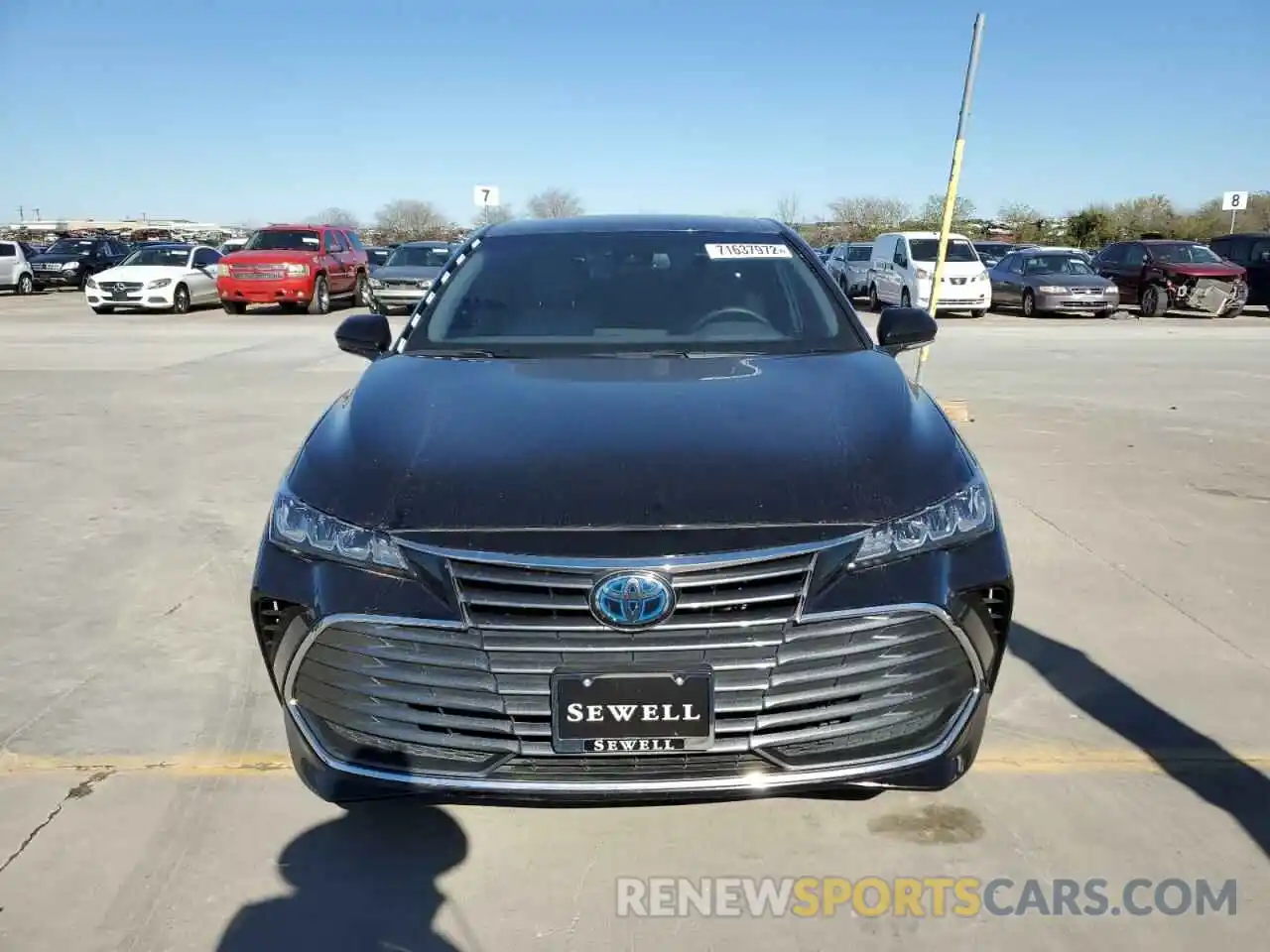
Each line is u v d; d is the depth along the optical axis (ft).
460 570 7.18
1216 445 23.70
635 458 7.89
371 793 7.63
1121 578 14.67
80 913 7.80
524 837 8.76
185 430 25.48
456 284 12.35
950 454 8.52
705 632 7.13
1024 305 65.00
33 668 11.94
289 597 7.72
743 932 7.60
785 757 7.36
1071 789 9.37
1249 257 67.00
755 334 11.31
